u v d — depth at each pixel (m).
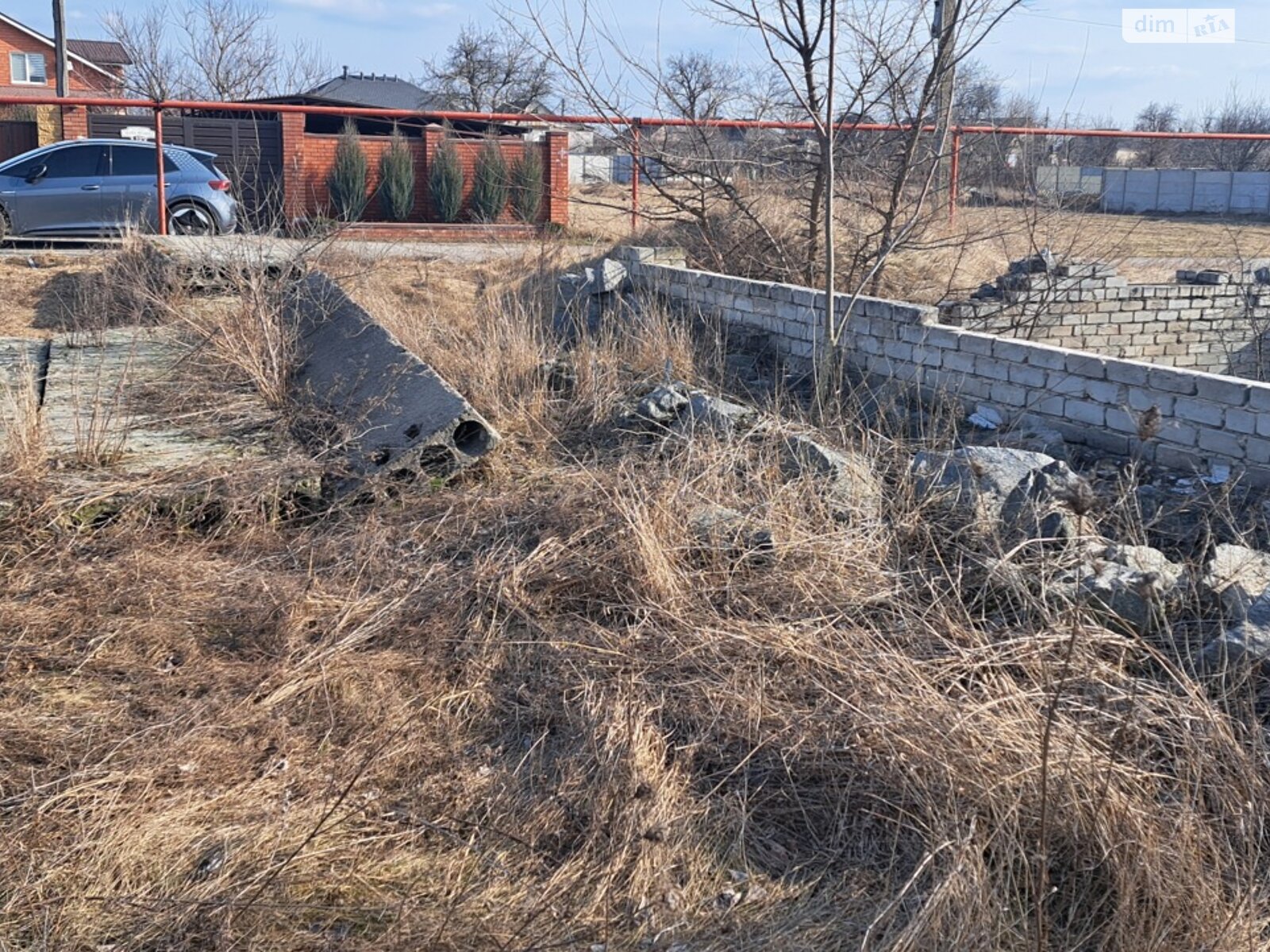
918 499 5.13
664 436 6.21
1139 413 5.93
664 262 10.49
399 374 6.28
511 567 4.61
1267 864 3.00
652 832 3.09
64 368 7.20
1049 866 3.01
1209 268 11.74
